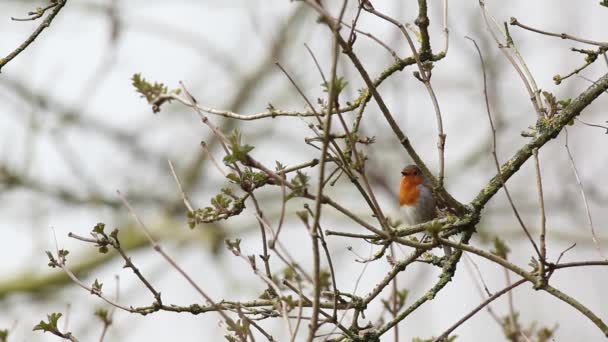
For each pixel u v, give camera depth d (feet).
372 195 25.35
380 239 28.25
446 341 28.96
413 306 30.35
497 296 28.07
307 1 21.88
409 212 40.24
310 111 28.14
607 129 30.50
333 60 22.07
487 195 30.66
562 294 25.70
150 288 28.37
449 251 31.53
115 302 30.19
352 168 25.79
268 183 27.02
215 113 26.17
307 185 23.67
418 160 27.73
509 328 30.55
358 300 29.40
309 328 23.44
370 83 25.59
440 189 28.43
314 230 23.02
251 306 29.27
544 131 31.14
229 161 23.76
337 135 26.73
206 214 27.30
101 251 28.19
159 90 25.27
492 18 30.99
